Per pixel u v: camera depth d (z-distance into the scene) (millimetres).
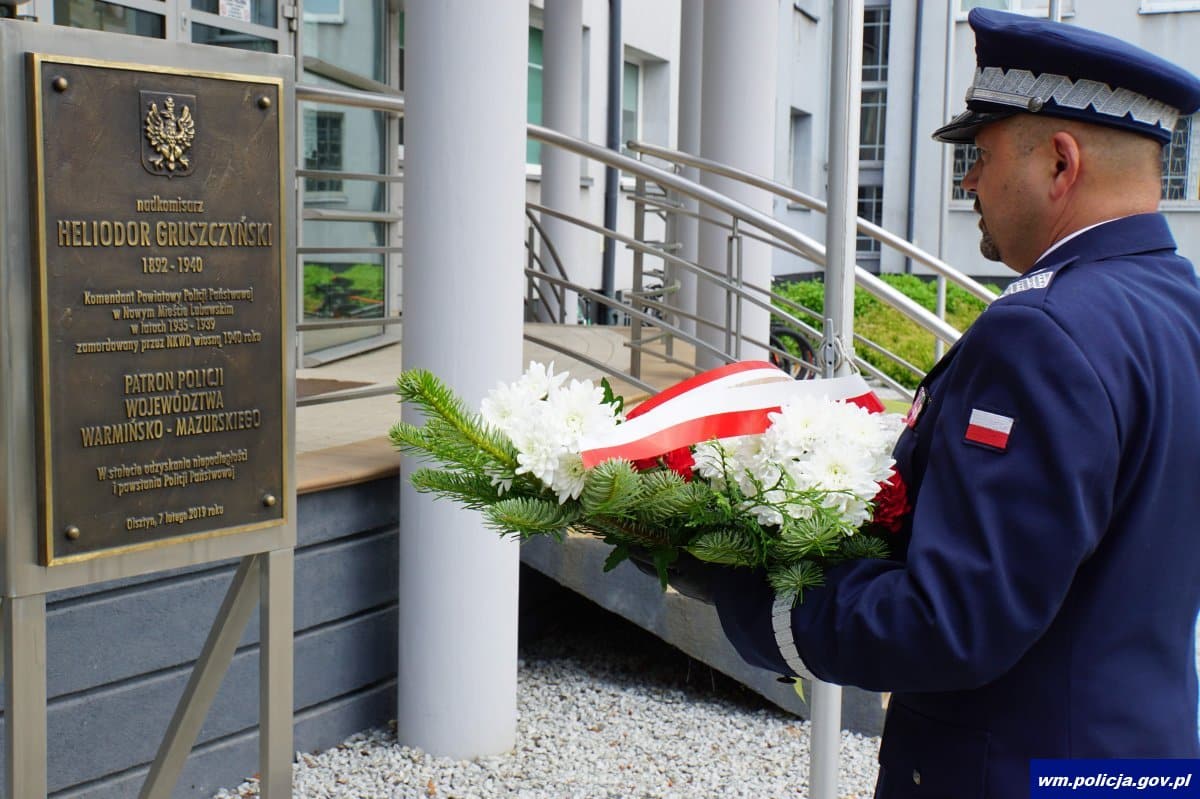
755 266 5988
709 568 1513
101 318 2055
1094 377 1260
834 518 1363
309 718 3605
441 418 1463
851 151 2266
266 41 6195
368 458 3777
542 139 4766
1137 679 1351
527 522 1396
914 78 18109
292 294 2299
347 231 6828
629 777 3596
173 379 2150
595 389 1465
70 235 2008
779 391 1512
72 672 2969
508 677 3619
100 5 5148
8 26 1929
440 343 3285
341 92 4203
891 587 1308
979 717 1387
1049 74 1398
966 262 18516
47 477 2004
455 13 3199
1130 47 1371
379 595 3775
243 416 2248
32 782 2033
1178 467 1341
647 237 13508
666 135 13773
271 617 2320
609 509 1388
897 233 18656
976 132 1507
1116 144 1394
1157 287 1378
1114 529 1328
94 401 2059
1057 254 1406
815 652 1365
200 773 3309
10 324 1960
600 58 12016
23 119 1958
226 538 2238
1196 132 17000
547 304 8203
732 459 1453
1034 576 1229
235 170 2201
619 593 4105
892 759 1490
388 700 3861
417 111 3264
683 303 7777
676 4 13680
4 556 1990
